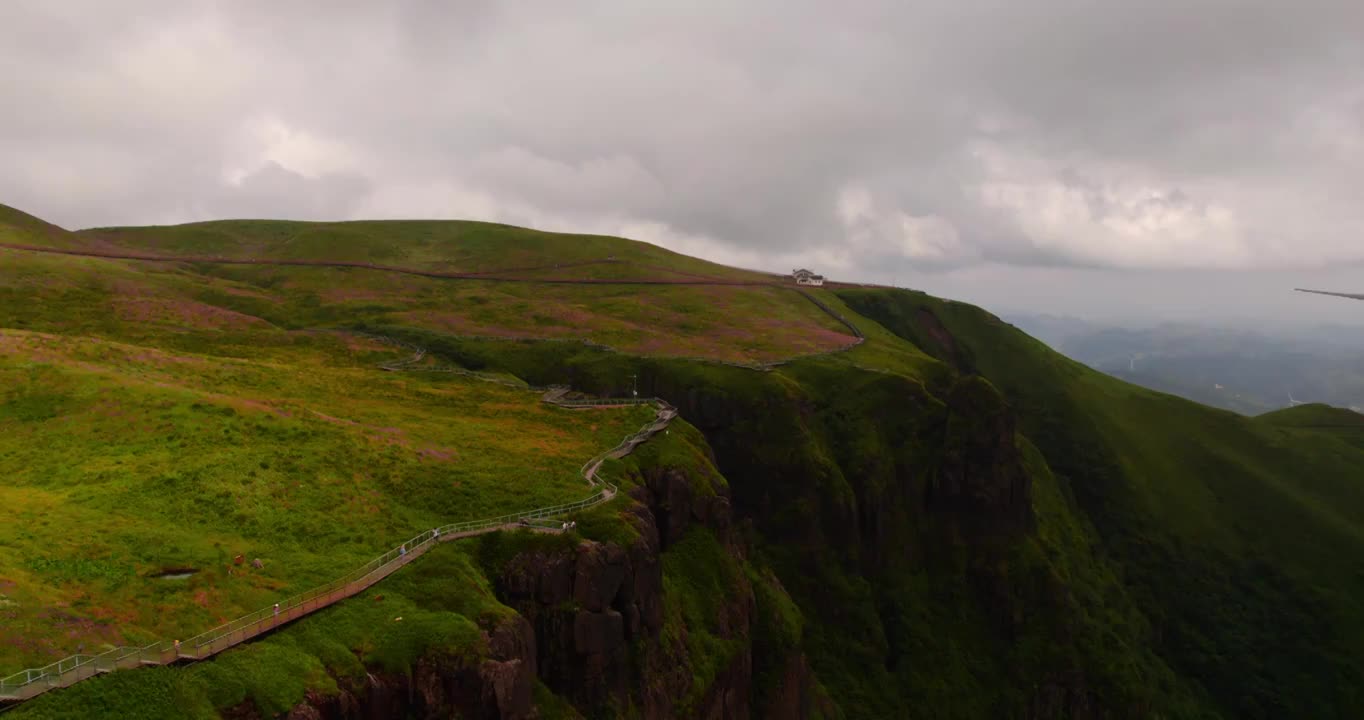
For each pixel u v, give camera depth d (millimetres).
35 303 133375
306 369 105250
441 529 57438
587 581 59375
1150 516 182375
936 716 121000
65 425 62500
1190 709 144625
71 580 40906
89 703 33188
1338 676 148000
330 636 43375
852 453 139750
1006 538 142250
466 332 164125
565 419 98000
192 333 132875
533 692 50750
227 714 36094
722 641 78875
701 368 144250
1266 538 177625
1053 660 131750
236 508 53594
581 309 190750
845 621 123875
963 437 144250
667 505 82938
